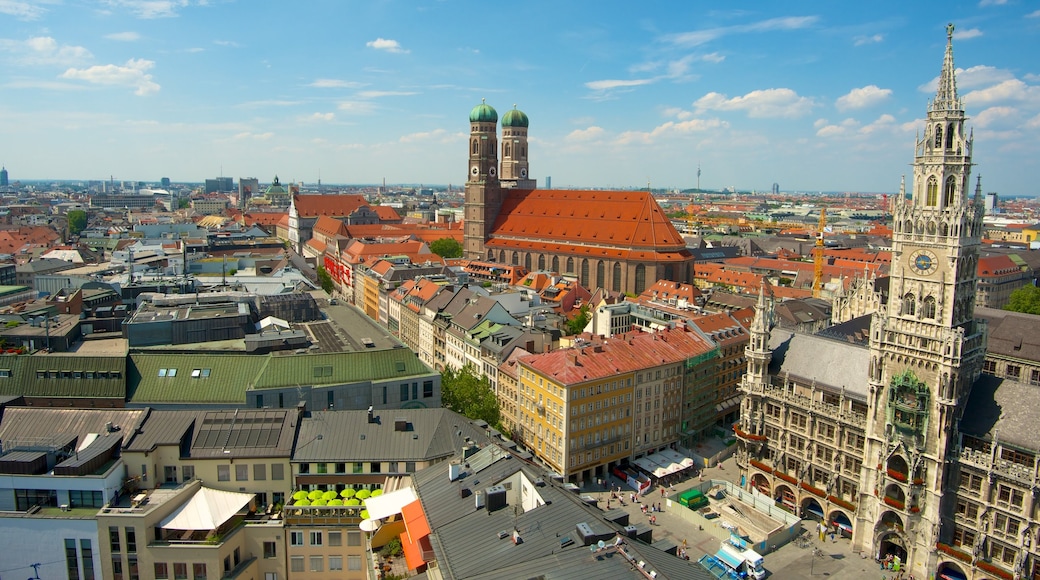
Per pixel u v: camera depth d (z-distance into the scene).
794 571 102.94
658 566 57.50
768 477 123.94
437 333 186.88
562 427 127.00
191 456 86.25
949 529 98.62
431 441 90.69
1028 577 89.94
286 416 92.88
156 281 183.75
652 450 141.25
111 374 108.19
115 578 78.06
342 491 85.62
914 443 99.06
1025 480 89.25
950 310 95.00
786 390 120.69
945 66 94.94
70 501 81.38
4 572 79.44
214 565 77.00
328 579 82.25
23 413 92.19
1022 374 142.88
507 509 68.62
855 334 137.38
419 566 67.00
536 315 192.50
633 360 137.62
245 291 177.75
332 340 133.75
